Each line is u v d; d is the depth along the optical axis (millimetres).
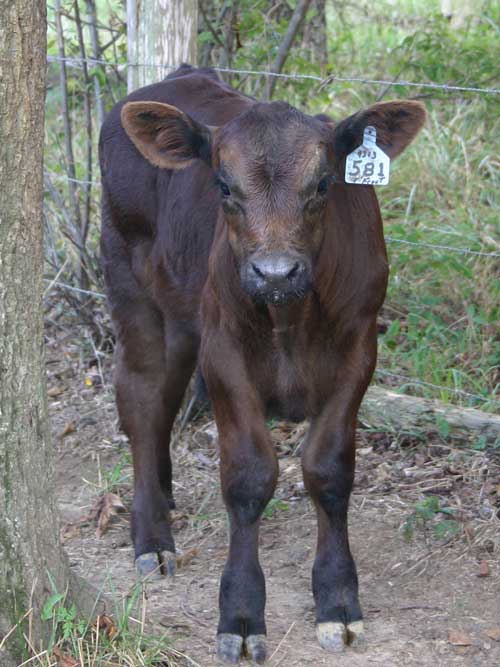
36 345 3758
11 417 3686
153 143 4492
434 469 5723
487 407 6125
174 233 5086
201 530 5410
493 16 11133
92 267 7285
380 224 4609
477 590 4609
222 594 4219
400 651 4160
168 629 4293
